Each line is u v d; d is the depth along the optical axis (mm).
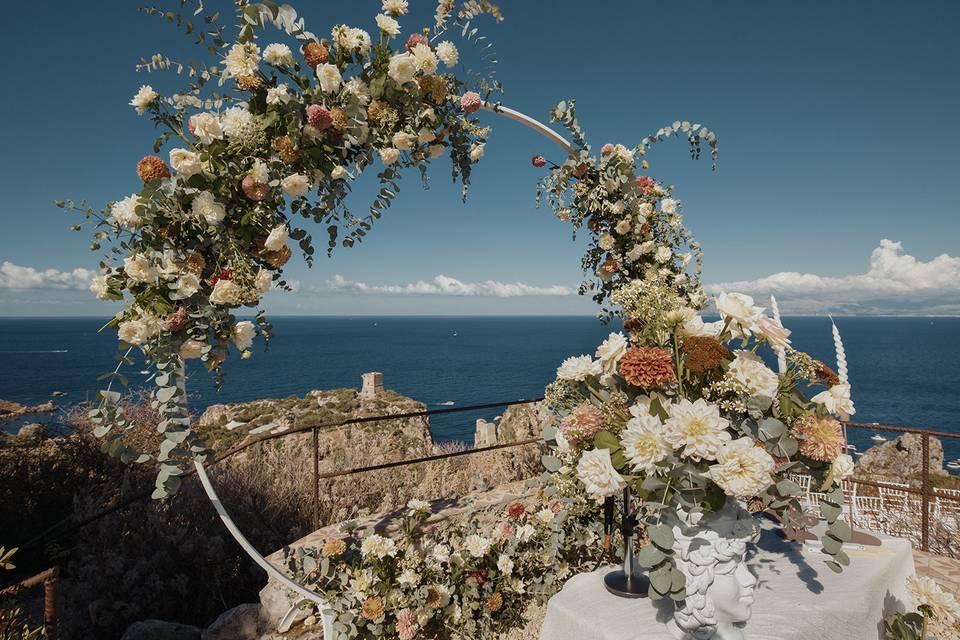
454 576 3254
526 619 3371
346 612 2994
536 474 6055
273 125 2352
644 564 1586
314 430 3654
